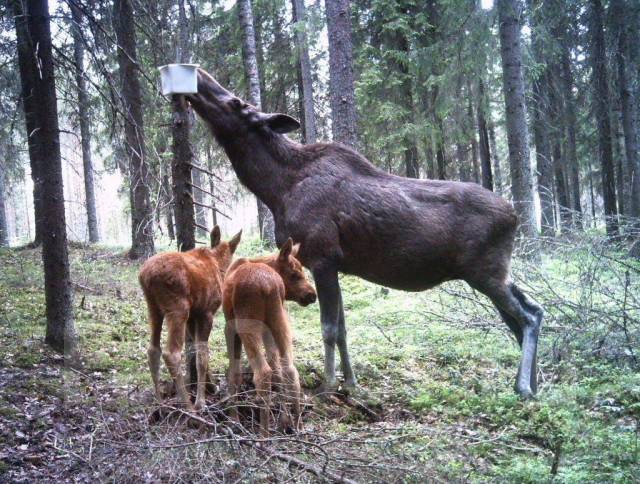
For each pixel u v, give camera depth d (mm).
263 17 20750
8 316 8461
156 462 4117
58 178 7031
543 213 15852
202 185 20531
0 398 5520
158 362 5246
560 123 21859
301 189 6277
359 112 19516
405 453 4520
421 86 19219
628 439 4828
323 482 4215
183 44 10188
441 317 8523
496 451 5031
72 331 7090
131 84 12445
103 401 5617
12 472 4371
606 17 17641
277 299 5223
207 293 5523
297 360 7094
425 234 6168
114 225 37688
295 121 6348
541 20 16484
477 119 21422
